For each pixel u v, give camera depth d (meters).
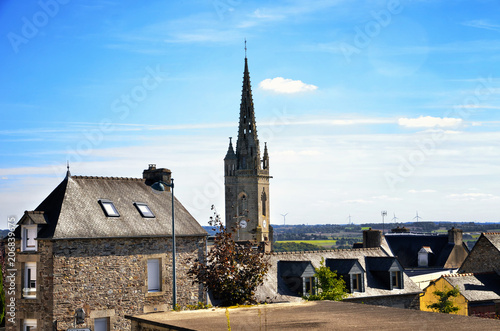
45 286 26.62
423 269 64.25
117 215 29.69
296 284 34.72
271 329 13.18
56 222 27.16
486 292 38.56
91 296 27.36
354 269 36.31
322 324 13.63
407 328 12.94
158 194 33.44
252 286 31.00
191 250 31.77
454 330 12.52
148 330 15.33
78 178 30.27
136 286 29.00
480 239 43.25
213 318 15.10
